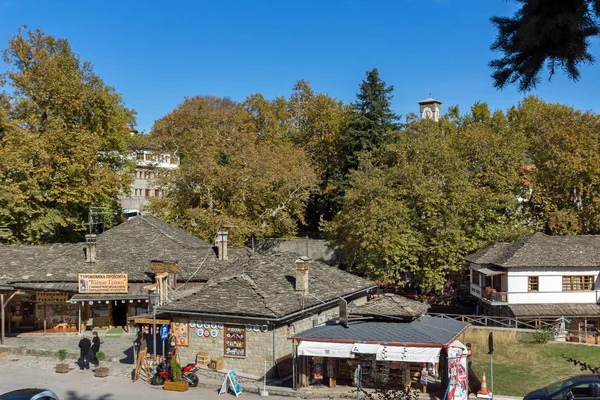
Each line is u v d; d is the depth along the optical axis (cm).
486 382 2595
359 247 5016
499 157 5541
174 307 2898
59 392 2492
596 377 1895
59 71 5081
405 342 2323
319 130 7906
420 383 2478
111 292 3600
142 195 8725
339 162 7444
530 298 4400
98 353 2986
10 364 2988
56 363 3012
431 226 4950
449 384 2247
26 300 3791
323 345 2408
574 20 812
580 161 5384
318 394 2414
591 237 4669
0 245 4050
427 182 5012
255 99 8300
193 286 3747
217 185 5591
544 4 848
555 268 4419
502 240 5116
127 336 3666
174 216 5588
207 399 2411
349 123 7044
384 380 2447
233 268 3588
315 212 8119
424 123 6325
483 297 4700
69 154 4981
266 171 5691
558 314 4244
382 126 6962
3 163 4506
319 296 3206
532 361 2994
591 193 5444
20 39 5119
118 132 6059
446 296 5409
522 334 3688
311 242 6262
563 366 2883
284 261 3600
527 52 895
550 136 5756
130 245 4175
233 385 2467
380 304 2658
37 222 4703
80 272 3759
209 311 2825
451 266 4934
